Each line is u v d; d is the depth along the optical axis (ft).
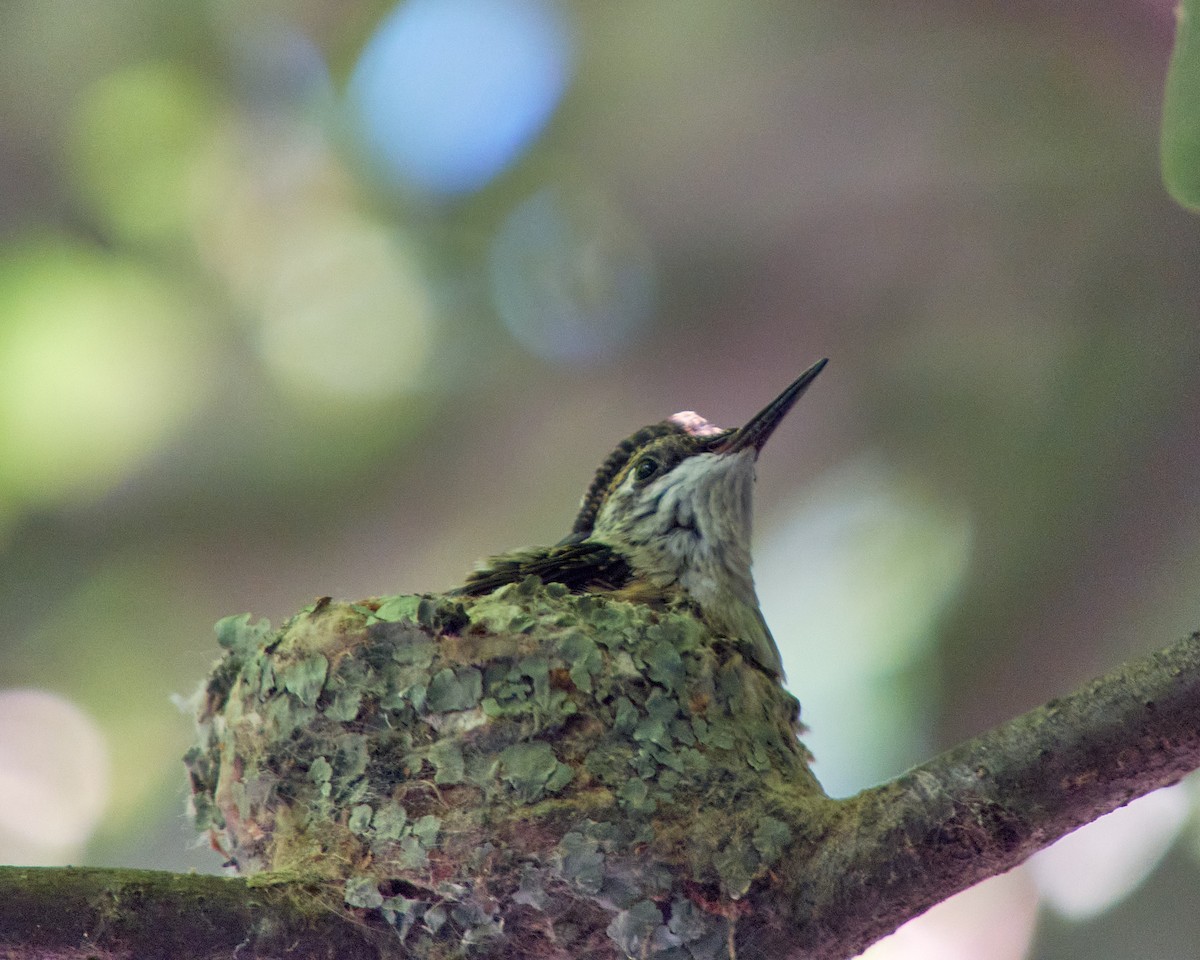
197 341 42.88
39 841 41.75
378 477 41.47
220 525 41.78
